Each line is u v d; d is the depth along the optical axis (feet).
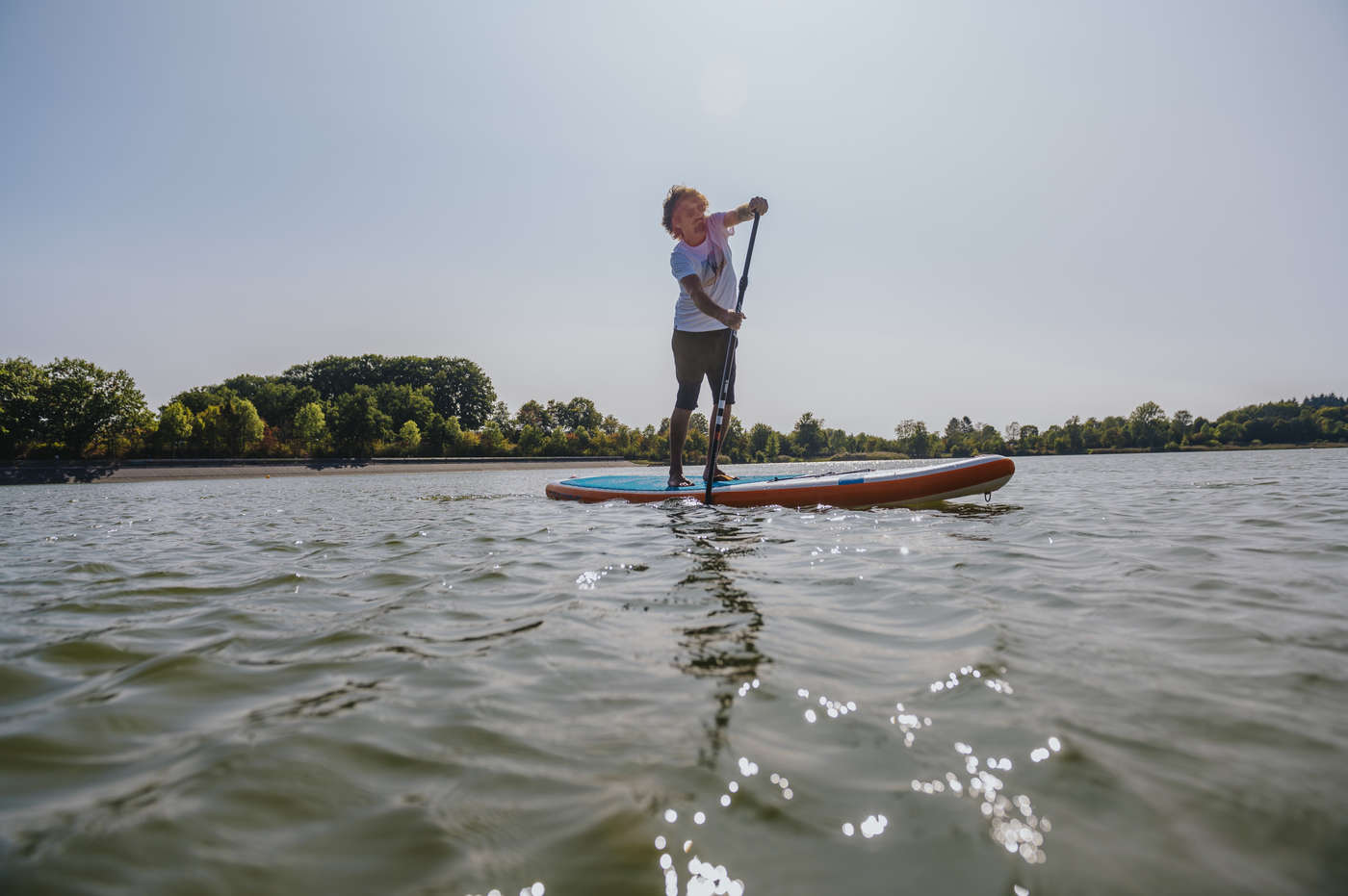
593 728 5.02
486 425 264.52
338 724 5.21
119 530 21.35
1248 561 11.14
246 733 5.08
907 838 3.56
